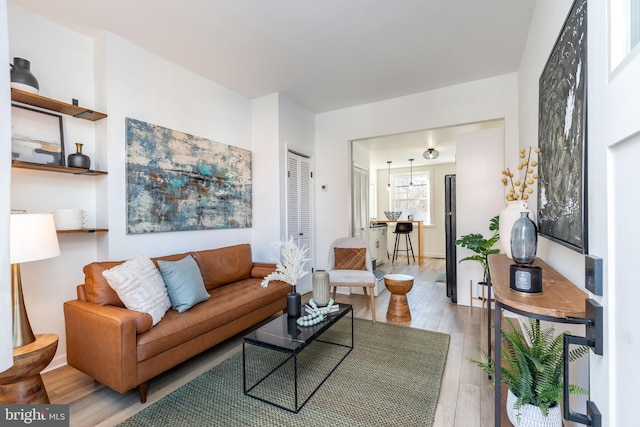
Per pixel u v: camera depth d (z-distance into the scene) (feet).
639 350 2.08
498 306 4.20
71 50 8.07
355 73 10.85
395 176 28.96
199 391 6.42
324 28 8.21
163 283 7.51
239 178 12.45
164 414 5.69
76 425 5.39
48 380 6.95
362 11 7.52
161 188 9.43
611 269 2.52
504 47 9.20
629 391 2.22
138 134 8.81
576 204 4.04
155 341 6.13
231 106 12.22
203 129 10.98
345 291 14.48
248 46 9.05
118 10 7.32
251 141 13.21
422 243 26.53
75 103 7.66
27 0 6.92
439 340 8.90
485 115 11.29
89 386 6.67
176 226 9.86
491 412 5.71
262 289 9.50
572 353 4.26
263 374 7.09
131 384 5.75
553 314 3.47
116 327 5.68
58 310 7.77
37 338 5.63
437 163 26.61
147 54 9.18
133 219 8.66
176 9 7.33
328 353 8.13
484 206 11.91
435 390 6.40
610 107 2.50
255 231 13.12
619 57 2.43
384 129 13.47
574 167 4.13
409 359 7.76
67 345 6.63
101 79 8.29
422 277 18.21
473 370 7.26
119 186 8.39
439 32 8.45
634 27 2.30
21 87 6.63
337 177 14.75
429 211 27.37
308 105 14.11
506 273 5.42
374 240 21.68
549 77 5.74
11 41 7.01
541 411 4.25
